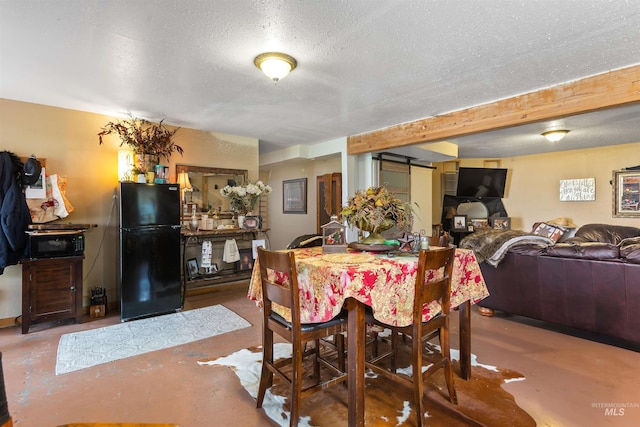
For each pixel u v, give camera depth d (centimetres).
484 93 317
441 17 189
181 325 327
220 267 470
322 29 202
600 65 255
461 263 215
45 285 316
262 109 364
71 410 188
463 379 220
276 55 234
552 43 220
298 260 187
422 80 283
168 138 405
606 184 593
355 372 164
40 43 217
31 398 199
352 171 511
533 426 172
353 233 491
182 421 178
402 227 246
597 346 272
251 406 192
